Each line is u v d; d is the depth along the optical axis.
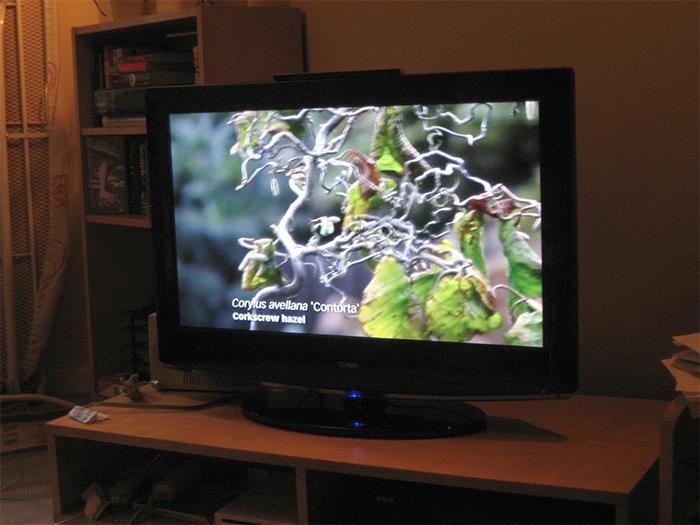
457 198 1.83
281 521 1.85
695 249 1.99
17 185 2.98
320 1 2.46
